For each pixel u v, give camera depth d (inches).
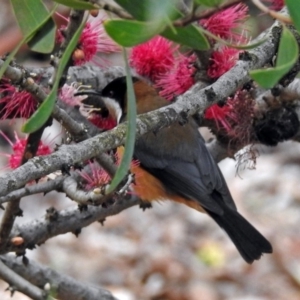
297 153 917.2
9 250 258.2
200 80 253.0
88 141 174.9
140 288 707.4
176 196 370.3
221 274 724.7
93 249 757.3
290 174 878.4
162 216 836.6
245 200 836.0
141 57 275.7
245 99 269.0
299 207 826.8
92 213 277.1
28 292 251.8
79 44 222.5
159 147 362.6
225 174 875.4
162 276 728.3
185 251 769.6
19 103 230.4
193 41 140.6
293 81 270.8
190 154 362.9
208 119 285.9
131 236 794.8
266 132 284.5
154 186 370.0
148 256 757.9
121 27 126.0
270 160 910.4
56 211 271.9
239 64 209.9
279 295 690.8
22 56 660.7
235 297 689.0
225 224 358.9
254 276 719.7
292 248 751.1
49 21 173.0
